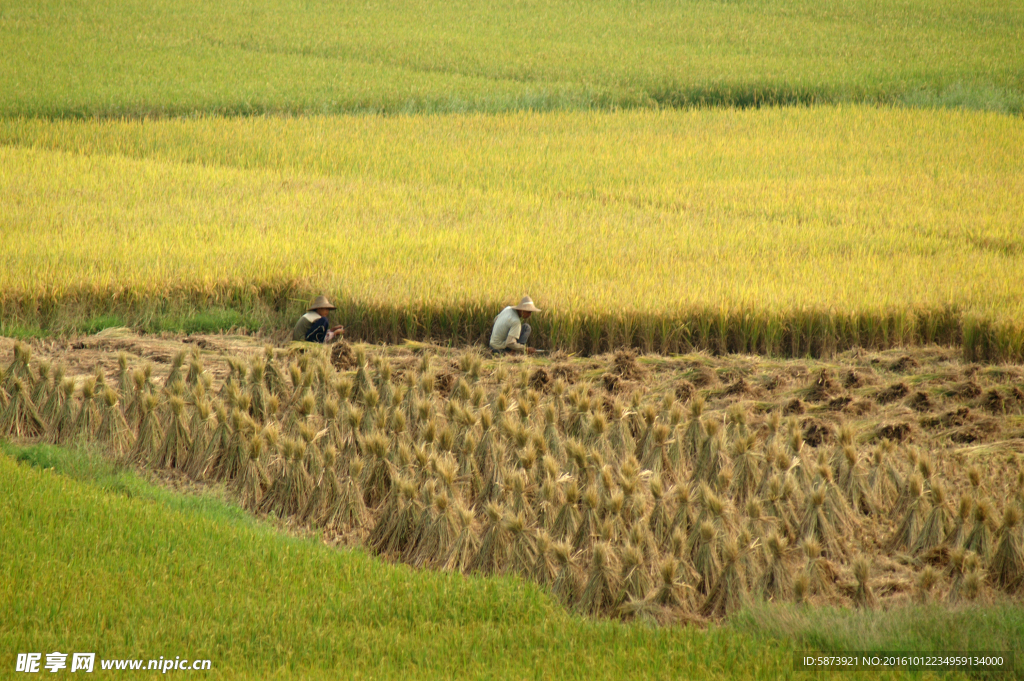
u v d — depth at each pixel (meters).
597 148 110.69
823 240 68.81
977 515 27.34
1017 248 68.25
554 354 47.25
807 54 175.88
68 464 33.72
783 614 23.66
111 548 26.30
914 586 26.06
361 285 52.25
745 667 21.11
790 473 31.25
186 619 22.61
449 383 41.75
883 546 29.45
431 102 141.50
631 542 26.69
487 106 139.00
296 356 43.84
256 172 92.38
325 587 24.75
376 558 27.78
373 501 32.66
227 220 69.31
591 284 53.16
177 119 122.50
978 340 46.44
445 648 21.89
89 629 21.91
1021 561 26.05
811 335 48.97
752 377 43.12
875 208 81.44
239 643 21.84
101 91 136.75
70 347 47.19
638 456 35.78
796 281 55.25
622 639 22.70
